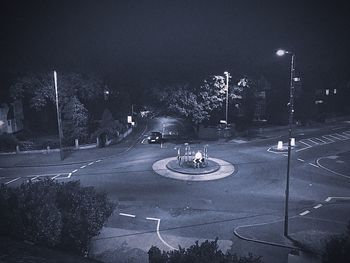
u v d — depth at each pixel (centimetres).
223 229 1875
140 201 2277
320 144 3972
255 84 4994
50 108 4906
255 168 3017
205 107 4544
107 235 1806
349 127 5178
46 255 980
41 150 3697
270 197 2334
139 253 1638
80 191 1570
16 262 823
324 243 1684
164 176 2809
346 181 2650
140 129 5366
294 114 5512
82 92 4441
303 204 2205
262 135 4531
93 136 4250
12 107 4503
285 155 3472
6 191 1422
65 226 1371
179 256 1034
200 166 2994
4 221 1219
